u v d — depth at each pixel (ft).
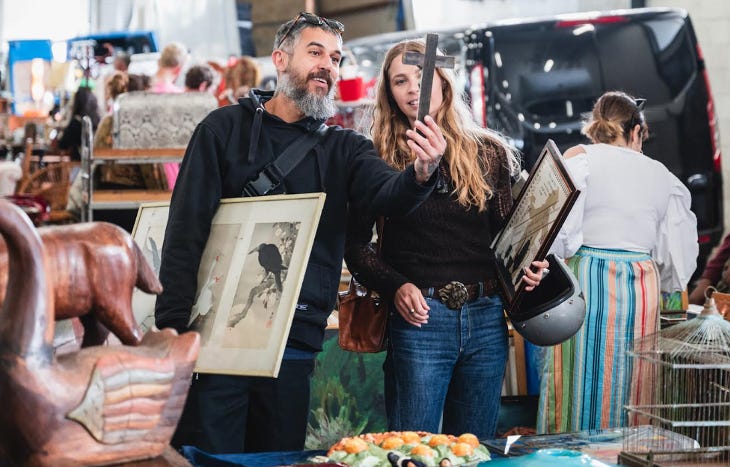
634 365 11.32
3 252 5.19
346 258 9.63
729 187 29.48
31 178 23.30
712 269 15.70
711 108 22.48
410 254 9.48
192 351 5.29
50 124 30.58
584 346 11.41
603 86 22.26
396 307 9.37
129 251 5.43
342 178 8.89
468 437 6.89
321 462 6.53
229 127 8.77
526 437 7.66
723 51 29.91
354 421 12.78
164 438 5.24
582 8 36.63
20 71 32.37
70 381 4.92
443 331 9.39
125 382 5.06
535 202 9.18
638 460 6.91
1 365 4.79
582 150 11.73
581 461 6.85
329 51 8.83
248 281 8.00
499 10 38.93
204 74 22.03
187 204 8.45
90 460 4.99
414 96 9.55
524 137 22.17
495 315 9.64
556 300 9.55
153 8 42.91
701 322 8.04
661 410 8.28
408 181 8.09
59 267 5.23
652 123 22.22
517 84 22.30
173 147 17.12
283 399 8.69
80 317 5.74
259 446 8.86
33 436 4.85
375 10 42.22
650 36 22.44
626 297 11.35
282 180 8.70
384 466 6.47
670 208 12.06
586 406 11.43
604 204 11.52
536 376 13.78
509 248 9.48
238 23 43.29
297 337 8.68
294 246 7.86
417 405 9.42
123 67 27.66
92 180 16.38
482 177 9.57
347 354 12.77
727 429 7.95
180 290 8.21
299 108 8.82
